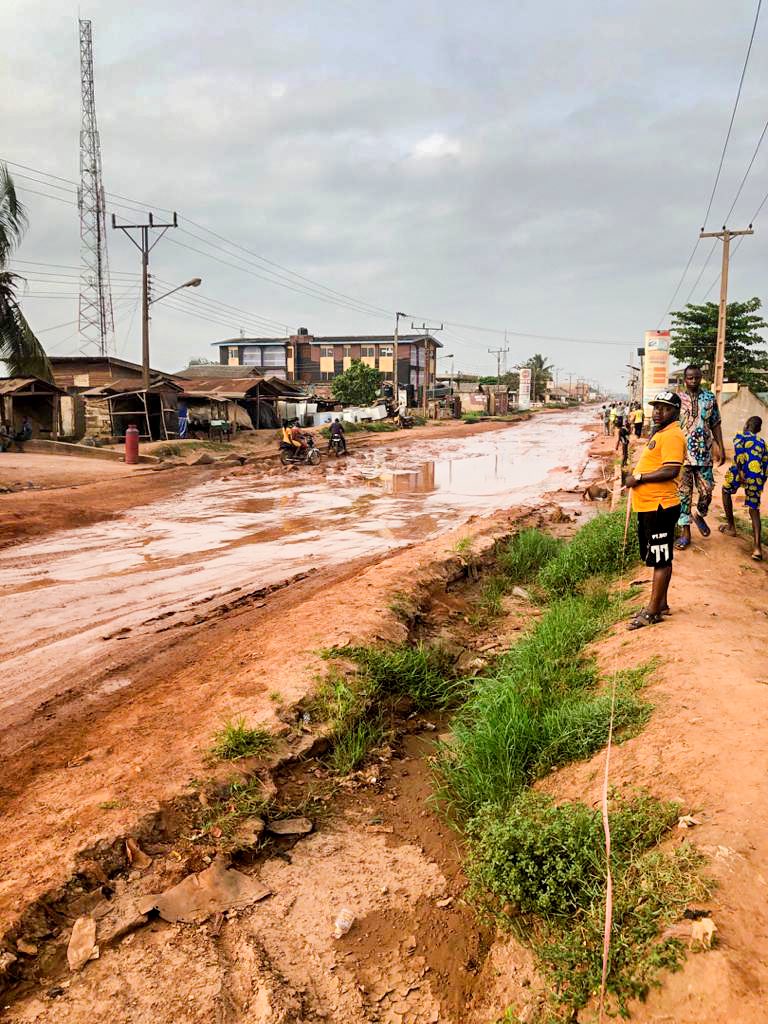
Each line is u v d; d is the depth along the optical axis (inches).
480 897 134.2
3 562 416.2
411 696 227.0
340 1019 108.6
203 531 525.7
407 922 130.0
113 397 1293.1
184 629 287.6
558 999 104.2
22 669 243.8
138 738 186.5
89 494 703.1
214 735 182.7
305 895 136.6
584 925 115.8
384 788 177.8
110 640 273.7
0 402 1167.0
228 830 150.3
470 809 164.2
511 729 178.2
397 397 2534.5
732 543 368.2
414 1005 111.5
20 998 109.1
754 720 162.4
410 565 355.3
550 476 908.0
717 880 110.9
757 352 1707.7
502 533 467.8
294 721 193.8
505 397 3585.1
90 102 2171.5
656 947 102.3
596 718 179.3
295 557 433.7
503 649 275.1
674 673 198.2
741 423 939.3
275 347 3297.2
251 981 113.3
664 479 237.1
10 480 770.8
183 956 118.1
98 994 109.9
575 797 150.5
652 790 142.2
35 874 130.8
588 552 370.6
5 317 871.1
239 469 992.9
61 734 194.4
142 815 148.3
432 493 750.5
